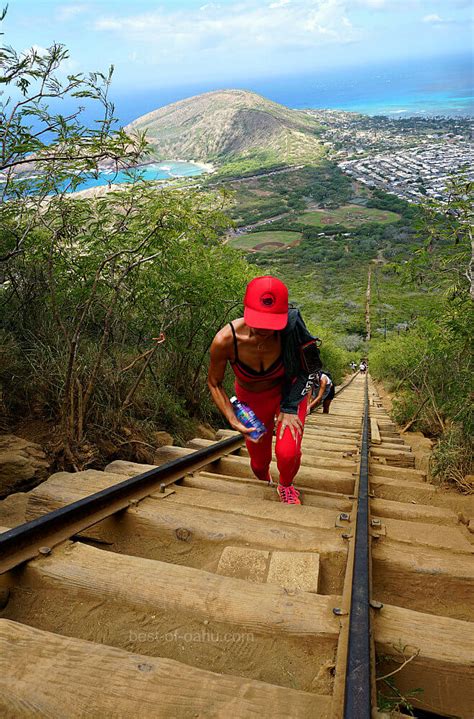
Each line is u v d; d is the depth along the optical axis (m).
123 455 5.57
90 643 1.96
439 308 7.29
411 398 11.67
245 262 9.70
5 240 6.04
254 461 4.48
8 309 6.39
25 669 1.80
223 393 3.87
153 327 7.65
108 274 5.97
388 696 2.04
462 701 2.08
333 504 4.30
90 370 5.79
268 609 2.33
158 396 7.24
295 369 3.62
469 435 5.79
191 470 4.73
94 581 2.50
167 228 5.66
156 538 3.32
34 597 2.49
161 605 2.38
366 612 2.18
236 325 3.58
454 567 3.00
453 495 5.27
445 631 2.24
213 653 2.17
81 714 1.65
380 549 3.19
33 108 4.10
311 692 1.96
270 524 3.38
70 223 5.57
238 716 1.66
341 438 8.90
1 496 4.43
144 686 1.75
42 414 5.59
